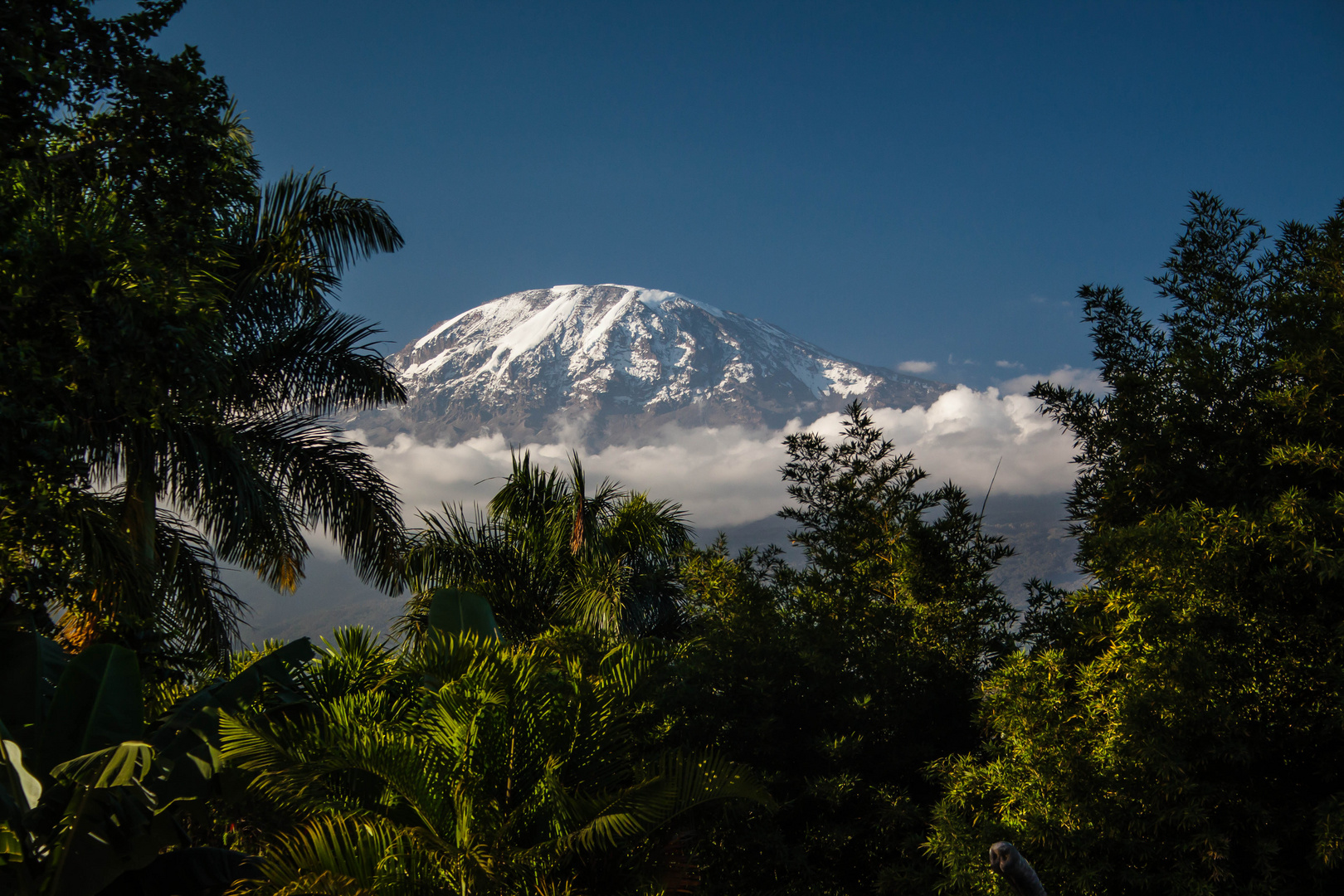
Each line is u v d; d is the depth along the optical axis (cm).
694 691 776
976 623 816
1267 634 576
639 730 772
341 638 772
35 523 724
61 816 603
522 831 589
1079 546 809
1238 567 571
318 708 691
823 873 705
